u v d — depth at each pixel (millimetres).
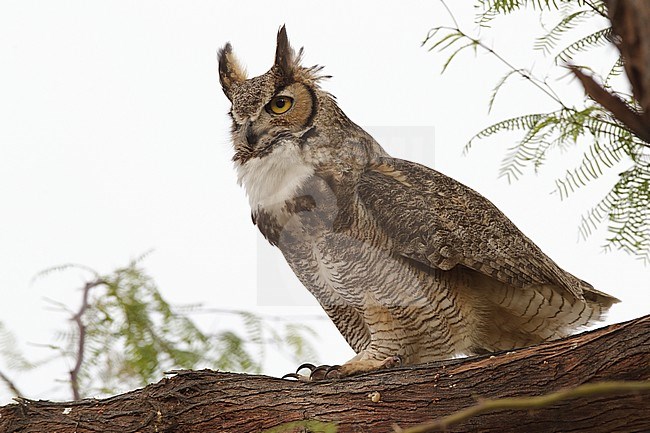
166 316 10023
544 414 6695
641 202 6566
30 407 7723
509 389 6859
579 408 6578
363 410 7262
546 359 6801
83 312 9859
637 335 6434
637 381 6363
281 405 7410
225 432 7410
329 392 7430
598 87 3227
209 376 7746
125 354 9820
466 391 7027
